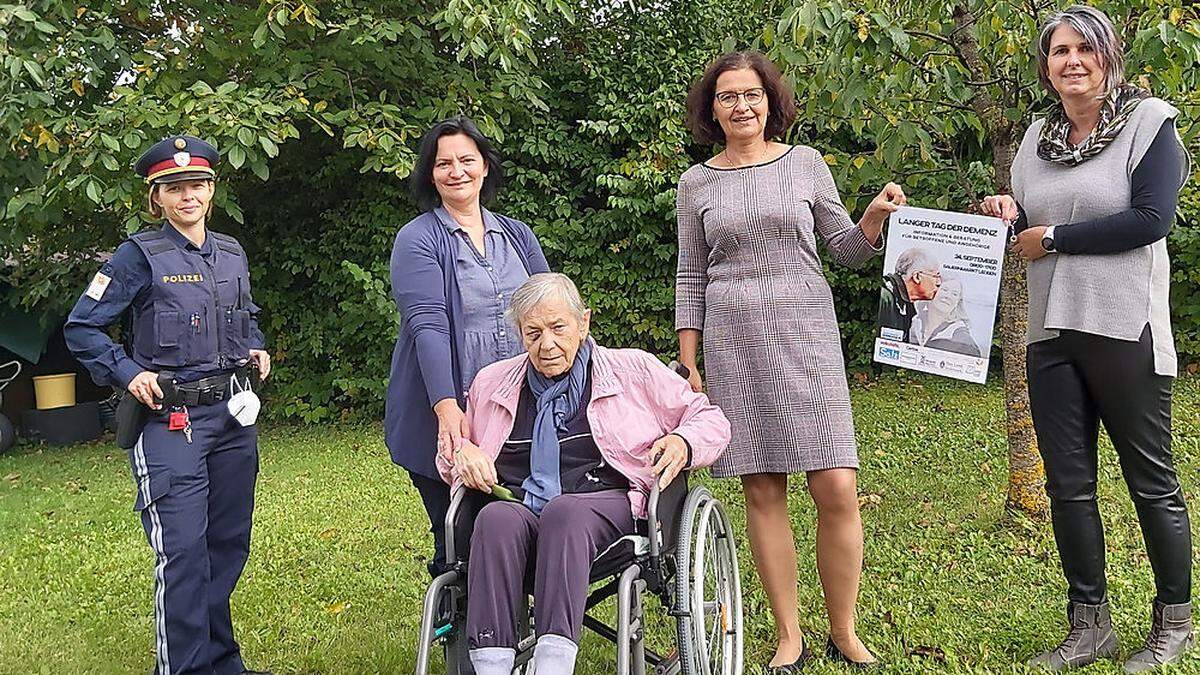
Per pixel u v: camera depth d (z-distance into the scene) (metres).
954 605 3.47
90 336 2.83
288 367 8.18
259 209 8.14
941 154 6.11
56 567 4.51
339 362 8.02
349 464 6.55
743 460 2.99
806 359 2.93
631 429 2.60
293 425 8.17
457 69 6.98
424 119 6.89
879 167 4.26
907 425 6.45
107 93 6.89
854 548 2.99
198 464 2.95
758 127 2.98
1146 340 2.69
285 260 8.16
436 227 2.84
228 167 6.43
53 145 5.90
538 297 2.59
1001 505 4.60
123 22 7.10
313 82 6.60
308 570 4.28
